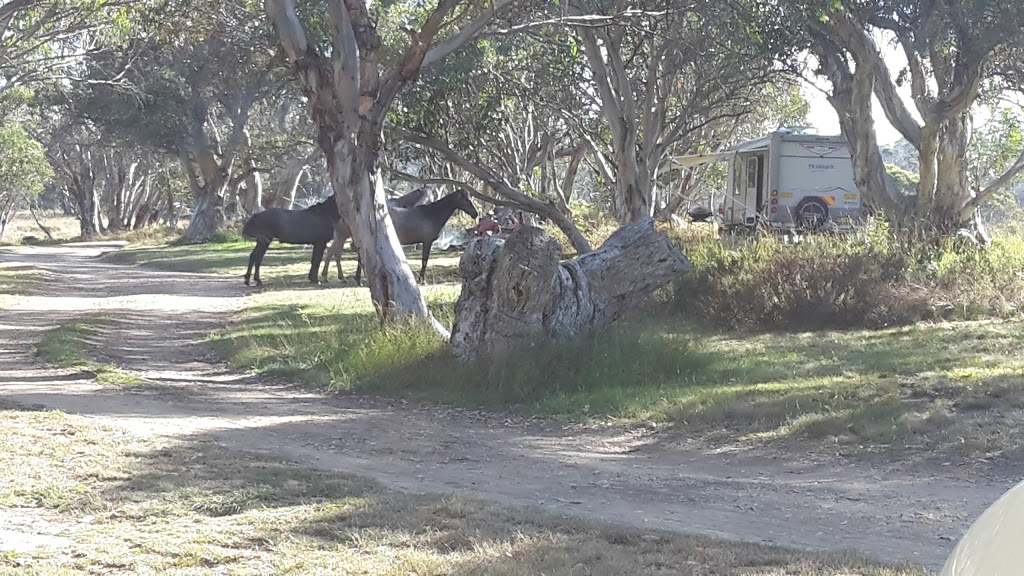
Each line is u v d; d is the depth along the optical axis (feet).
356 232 50.01
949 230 67.05
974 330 48.91
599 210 139.33
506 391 38.55
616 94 81.61
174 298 80.89
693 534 20.79
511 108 101.24
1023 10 58.75
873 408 31.81
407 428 33.91
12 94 151.74
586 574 17.20
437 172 106.42
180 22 69.10
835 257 56.59
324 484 23.50
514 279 40.81
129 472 24.13
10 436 27.61
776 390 35.96
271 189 201.46
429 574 17.02
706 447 30.58
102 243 219.41
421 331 44.98
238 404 38.29
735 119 116.37
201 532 19.42
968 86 63.41
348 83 48.73
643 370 40.19
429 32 48.98
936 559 19.35
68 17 99.66
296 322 60.59
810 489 25.43
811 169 91.35
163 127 155.63
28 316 68.33
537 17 68.44
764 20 64.08
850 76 72.43
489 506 21.99
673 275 44.96
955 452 27.76
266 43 72.13
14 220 369.71
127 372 45.37
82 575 16.81
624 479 26.94
